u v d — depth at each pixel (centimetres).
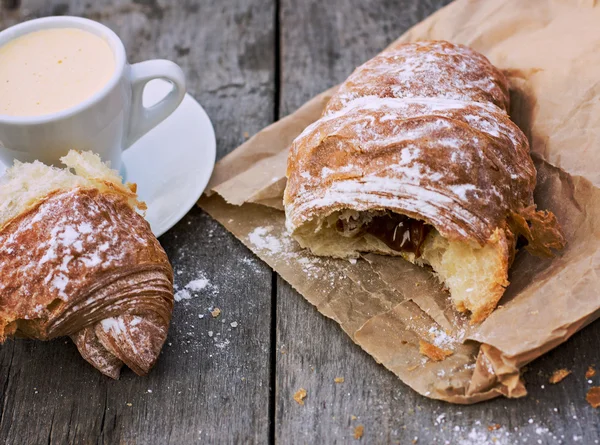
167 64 53
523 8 58
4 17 68
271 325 50
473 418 45
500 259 47
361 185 48
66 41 53
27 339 49
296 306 50
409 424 46
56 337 48
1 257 45
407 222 50
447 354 47
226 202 55
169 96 54
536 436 45
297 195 50
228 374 48
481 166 47
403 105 49
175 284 52
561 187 51
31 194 47
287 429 46
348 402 47
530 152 52
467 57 53
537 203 51
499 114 50
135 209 51
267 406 47
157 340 47
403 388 47
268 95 62
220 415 47
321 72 63
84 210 46
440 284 50
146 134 58
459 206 47
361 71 54
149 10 68
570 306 45
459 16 59
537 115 53
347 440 45
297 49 65
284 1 68
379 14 67
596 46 54
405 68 52
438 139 47
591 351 47
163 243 53
